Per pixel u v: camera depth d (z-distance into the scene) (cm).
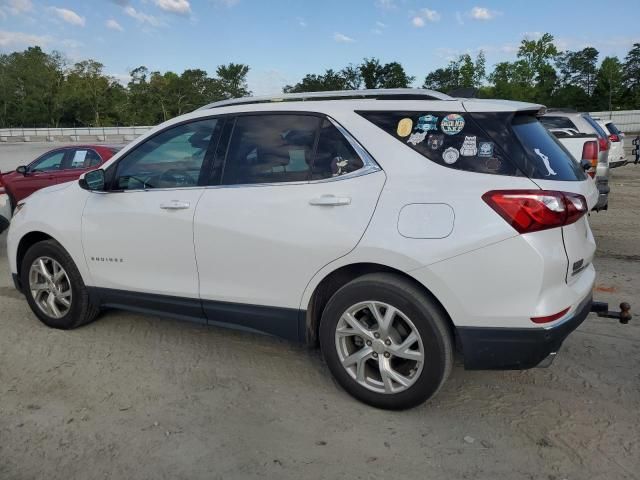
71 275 450
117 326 478
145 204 402
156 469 284
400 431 317
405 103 337
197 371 394
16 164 2394
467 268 296
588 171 800
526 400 350
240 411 340
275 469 285
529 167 301
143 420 330
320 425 324
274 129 367
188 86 8919
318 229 333
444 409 341
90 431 318
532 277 289
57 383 376
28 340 449
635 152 2062
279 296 354
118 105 8994
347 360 342
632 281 595
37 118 9012
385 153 328
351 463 289
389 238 312
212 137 388
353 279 337
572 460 289
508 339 297
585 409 338
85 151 1021
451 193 304
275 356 419
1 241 844
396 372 329
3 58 9088
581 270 330
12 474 280
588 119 891
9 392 363
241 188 367
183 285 393
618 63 8088
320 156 347
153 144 412
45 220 452
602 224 930
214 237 369
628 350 421
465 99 332
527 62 7469
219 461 291
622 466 283
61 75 9262
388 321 322
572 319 306
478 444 304
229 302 375
